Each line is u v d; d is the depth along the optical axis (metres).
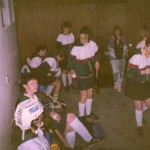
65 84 6.05
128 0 6.57
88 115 4.88
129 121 4.77
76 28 6.68
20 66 6.27
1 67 3.65
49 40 6.69
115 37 5.48
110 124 4.69
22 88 3.28
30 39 6.61
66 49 5.89
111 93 5.91
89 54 4.39
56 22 6.56
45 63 4.98
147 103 4.34
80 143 4.16
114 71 5.80
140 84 4.03
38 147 2.85
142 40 4.74
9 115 3.96
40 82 4.99
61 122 3.67
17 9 6.30
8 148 3.69
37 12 6.42
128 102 5.48
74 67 4.46
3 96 3.62
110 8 6.60
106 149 3.98
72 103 5.50
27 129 2.89
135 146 4.04
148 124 4.65
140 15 6.71
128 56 6.91
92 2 6.49
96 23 6.68
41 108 3.04
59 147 3.30
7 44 4.41
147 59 3.90
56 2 6.40
